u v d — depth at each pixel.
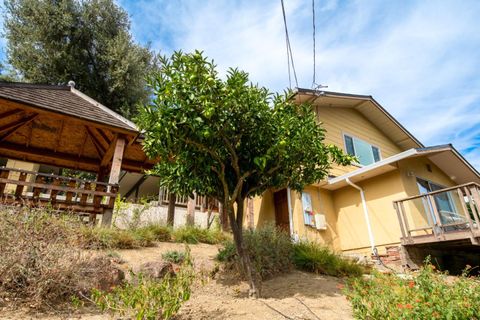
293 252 6.25
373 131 14.95
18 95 7.11
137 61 20.23
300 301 4.15
